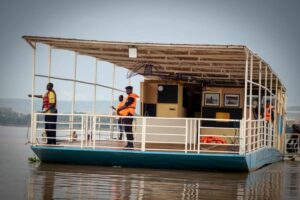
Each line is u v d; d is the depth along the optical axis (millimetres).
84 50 20016
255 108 24750
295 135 31266
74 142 20938
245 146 17719
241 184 15898
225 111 24203
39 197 12734
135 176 16531
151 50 18453
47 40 17688
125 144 20781
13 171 17359
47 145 18766
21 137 44031
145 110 23312
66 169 17844
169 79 25422
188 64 22047
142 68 23562
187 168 18375
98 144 20484
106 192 13570
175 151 17984
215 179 16594
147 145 20703
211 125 24078
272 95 24531
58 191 13570
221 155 17375
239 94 24141
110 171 17562
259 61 19531
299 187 16078
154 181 15664
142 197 13023
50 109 19094
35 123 18703
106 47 18469
